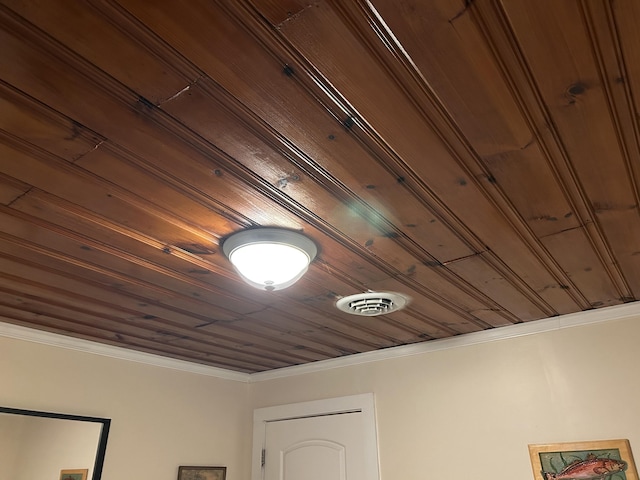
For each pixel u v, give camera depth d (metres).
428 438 2.31
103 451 2.22
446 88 0.86
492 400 2.19
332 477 2.52
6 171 1.04
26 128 0.91
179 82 0.83
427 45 0.77
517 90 0.87
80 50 0.76
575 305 1.99
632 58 0.81
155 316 1.96
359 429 2.52
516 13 0.73
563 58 0.80
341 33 0.75
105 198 1.15
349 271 1.58
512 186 1.15
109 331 2.14
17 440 1.95
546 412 2.05
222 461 2.77
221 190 1.13
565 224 1.33
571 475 1.91
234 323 2.07
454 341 2.38
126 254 1.42
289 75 0.82
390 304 1.88
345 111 0.90
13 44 0.74
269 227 1.30
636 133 0.99
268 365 2.88
